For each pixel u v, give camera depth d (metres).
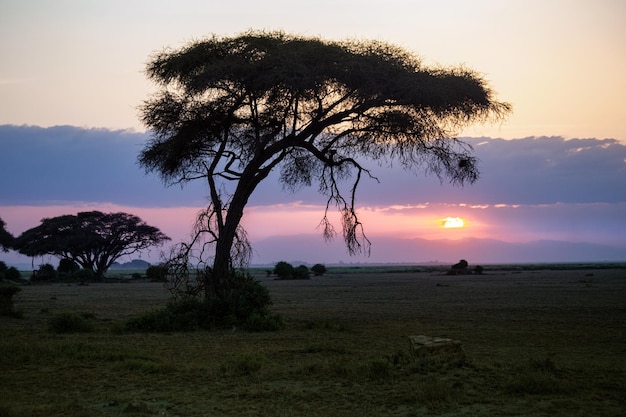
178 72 25.12
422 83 23.81
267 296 24.91
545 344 17.84
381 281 83.19
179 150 26.73
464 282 73.00
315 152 26.42
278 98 24.86
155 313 23.53
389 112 25.66
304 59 23.56
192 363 14.52
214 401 10.45
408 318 27.52
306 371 12.85
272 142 27.94
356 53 24.27
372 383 11.66
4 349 16.02
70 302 41.66
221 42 25.31
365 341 18.77
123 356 15.16
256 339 19.64
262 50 24.39
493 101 25.58
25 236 102.06
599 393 10.60
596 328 22.48
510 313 29.59
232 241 24.98
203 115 26.02
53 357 15.28
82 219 105.88
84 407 10.07
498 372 12.30
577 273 107.69
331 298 44.62
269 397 10.69
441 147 26.64
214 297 23.91
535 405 9.84
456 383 11.15
